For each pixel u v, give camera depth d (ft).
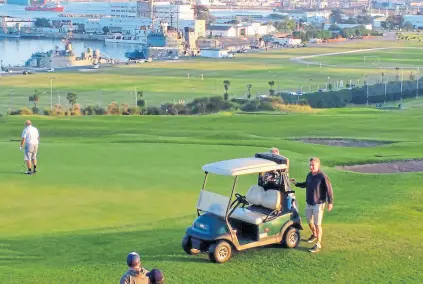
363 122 293.84
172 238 94.27
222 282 73.20
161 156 171.32
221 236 79.36
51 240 97.25
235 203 85.76
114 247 90.94
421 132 261.44
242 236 83.05
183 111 474.08
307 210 84.84
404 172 157.38
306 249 84.23
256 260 80.02
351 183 138.10
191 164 161.07
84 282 73.67
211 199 82.79
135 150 179.52
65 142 207.21
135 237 96.73
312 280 74.18
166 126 277.85
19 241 97.30
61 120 292.81
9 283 74.02
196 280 73.67
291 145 204.95
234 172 80.74
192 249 83.20
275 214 83.35
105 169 153.58
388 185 133.28
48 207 121.90
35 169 148.87
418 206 111.34
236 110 474.08
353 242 87.30
